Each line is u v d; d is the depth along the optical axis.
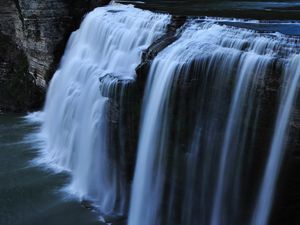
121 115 23.34
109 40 29.69
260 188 18.73
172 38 23.58
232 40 20.53
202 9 31.05
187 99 20.78
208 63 20.30
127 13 30.11
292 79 17.42
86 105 28.09
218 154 19.94
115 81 23.23
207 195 20.53
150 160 22.16
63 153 29.58
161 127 21.61
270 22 24.11
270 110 18.12
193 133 20.69
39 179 27.28
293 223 18.78
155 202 22.20
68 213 24.06
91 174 26.05
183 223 21.58
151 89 22.38
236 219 19.80
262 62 18.39
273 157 18.06
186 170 21.00
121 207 24.44
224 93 19.67
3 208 24.44
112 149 24.25
